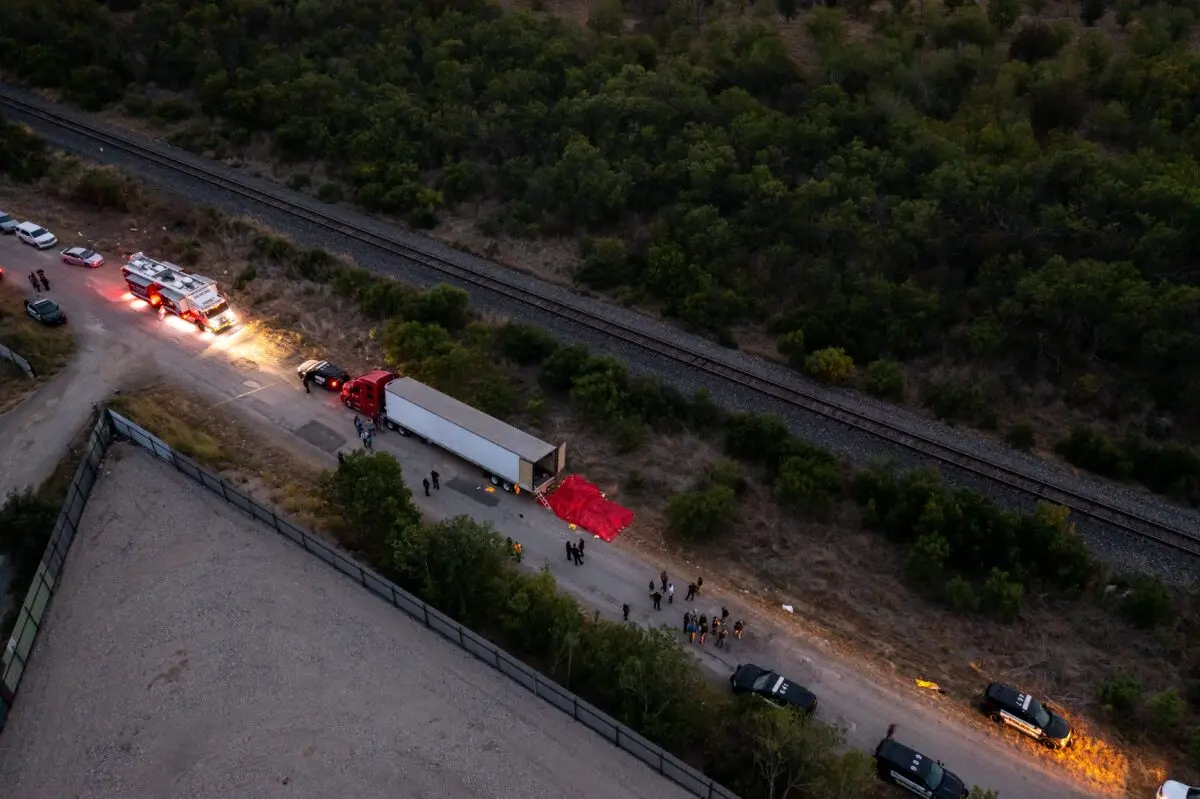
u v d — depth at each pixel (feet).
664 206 239.09
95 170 240.53
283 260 217.36
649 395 176.96
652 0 355.97
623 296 211.41
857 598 146.00
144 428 163.32
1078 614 144.15
